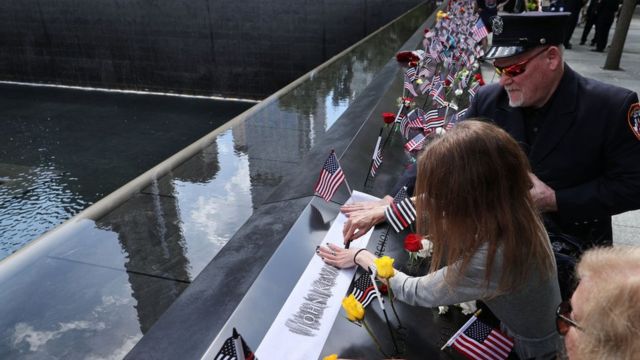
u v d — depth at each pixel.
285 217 3.06
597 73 9.17
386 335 2.19
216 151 4.67
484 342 1.96
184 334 2.12
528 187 1.66
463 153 1.58
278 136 5.09
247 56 22.30
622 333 0.94
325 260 2.57
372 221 2.64
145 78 24.42
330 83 7.14
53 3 23.81
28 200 13.91
